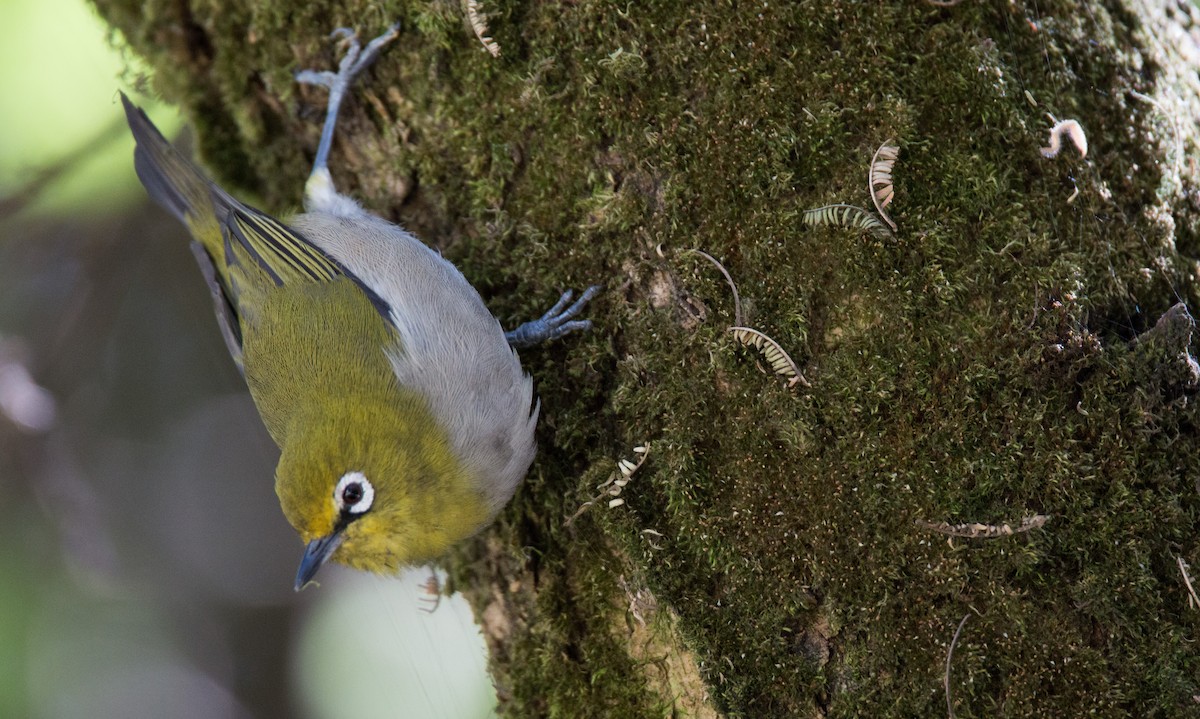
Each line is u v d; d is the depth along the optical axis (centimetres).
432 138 777
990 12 657
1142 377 625
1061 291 627
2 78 1071
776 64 666
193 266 1320
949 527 623
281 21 801
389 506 743
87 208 1152
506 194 760
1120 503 617
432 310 752
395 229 799
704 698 680
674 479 679
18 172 1097
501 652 786
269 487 1415
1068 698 611
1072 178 645
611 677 722
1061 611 615
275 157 895
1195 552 618
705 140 679
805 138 660
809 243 660
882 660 636
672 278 695
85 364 1264
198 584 1380
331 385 768
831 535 646
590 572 729
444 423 734
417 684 1127
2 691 1145
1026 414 624
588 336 735
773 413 659
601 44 701
